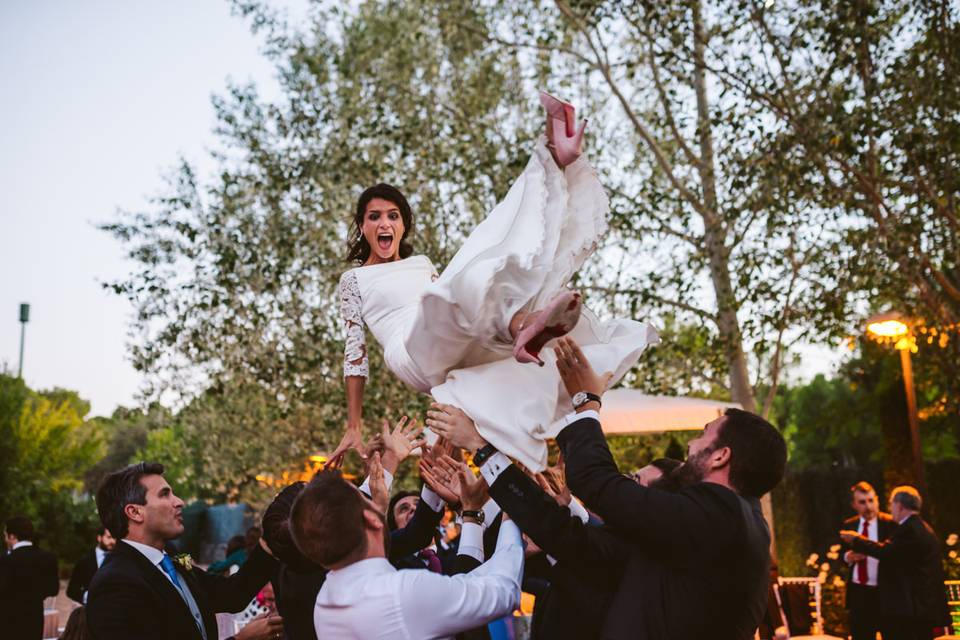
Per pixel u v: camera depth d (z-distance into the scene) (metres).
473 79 11.71
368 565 2.54
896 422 12.12
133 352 11.06
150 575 3.26
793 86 9.71
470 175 10.80
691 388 11.88
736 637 2.51
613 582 2.62
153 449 26.83
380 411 10.62
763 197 9.41
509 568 2.64
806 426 22.22
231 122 11.72
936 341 13.30
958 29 9.23
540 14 11.48
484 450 2.64
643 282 10.80
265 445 13.76
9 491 22.83
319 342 11.12
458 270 2.60
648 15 9.80
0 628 7.17
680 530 2.43
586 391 2.69
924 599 7.21
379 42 11.98
